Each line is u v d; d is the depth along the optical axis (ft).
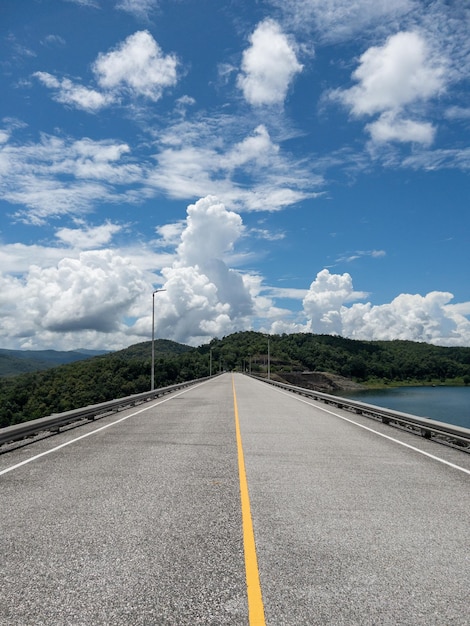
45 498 23.38
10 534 18.30
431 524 19.76
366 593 13.53
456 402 265.54
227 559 15.89
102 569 15.06
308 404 88.02
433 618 12.23
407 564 15.62
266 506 22.15
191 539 17.76
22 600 13.08
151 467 30.81
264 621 12.00
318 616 12.26
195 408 78.69
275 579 14.38
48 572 14.85
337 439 43.86
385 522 19.97
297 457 34.60
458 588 13.93
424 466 31.73
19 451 37.17
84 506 22.03
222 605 12.79
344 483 26.76
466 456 35.68
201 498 23.44
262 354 627.46
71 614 12.35
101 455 35.17
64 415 49.21
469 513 21.33
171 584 14.01
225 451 37.01
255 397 108.88
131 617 12.19
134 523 19.60
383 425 55.36
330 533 18.57
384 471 30.04
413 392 380.37
